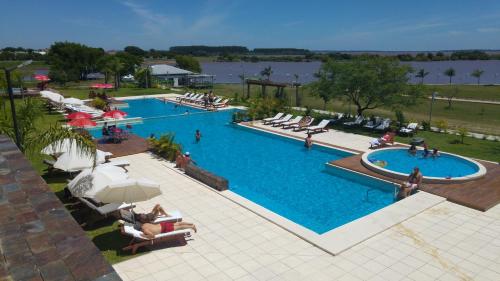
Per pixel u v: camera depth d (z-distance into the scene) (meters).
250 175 18.19
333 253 9.73
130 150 20.31
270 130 26.80
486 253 9.92
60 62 68.69
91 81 72.19
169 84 61.12
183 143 24.61
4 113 15.98
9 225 4.75
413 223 11.70
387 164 18.59
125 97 43.97
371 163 17.67
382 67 26.05
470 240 10.63
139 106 39.81
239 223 11.56
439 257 9.70
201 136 26.56
